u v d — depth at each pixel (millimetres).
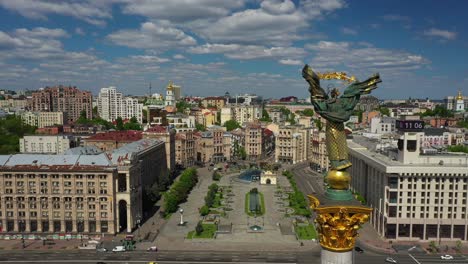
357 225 44000
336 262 44344
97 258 174000
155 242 193875
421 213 197375
